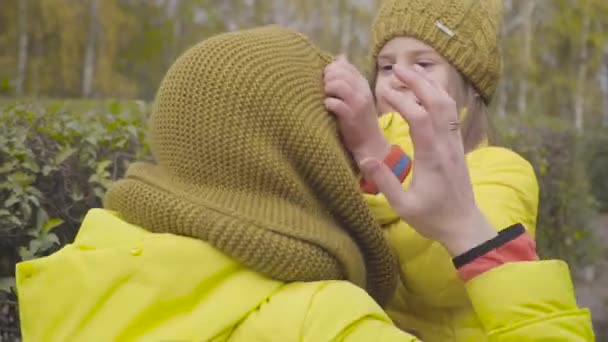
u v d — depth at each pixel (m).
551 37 20.41
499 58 2.21
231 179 1.43
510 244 1.48
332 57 1.69
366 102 1.60
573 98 20.66
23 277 1.41
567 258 6.14
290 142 1.45
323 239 1.40
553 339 1.41
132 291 1.36
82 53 20.97
